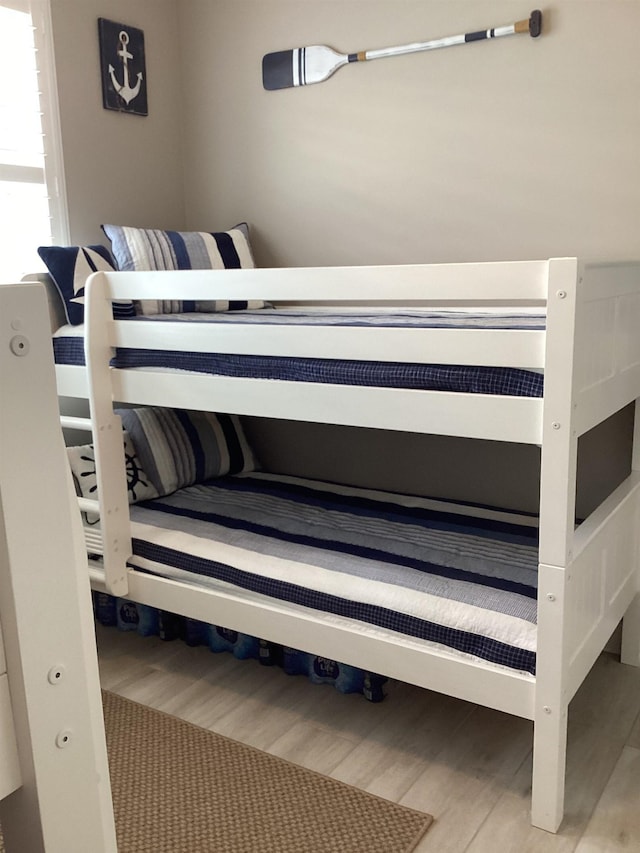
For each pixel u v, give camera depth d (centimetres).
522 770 179
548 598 152
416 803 168
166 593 212
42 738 81
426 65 243
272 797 169
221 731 195
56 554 82
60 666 83
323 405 172
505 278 147
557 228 230
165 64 290
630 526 207
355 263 268
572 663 162
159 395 200
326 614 184
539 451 240
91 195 267
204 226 301
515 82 229
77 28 258
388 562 190
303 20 264
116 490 214
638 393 194
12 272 246
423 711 204
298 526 218
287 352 175
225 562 201
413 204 253
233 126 287
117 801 168
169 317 216
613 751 185
